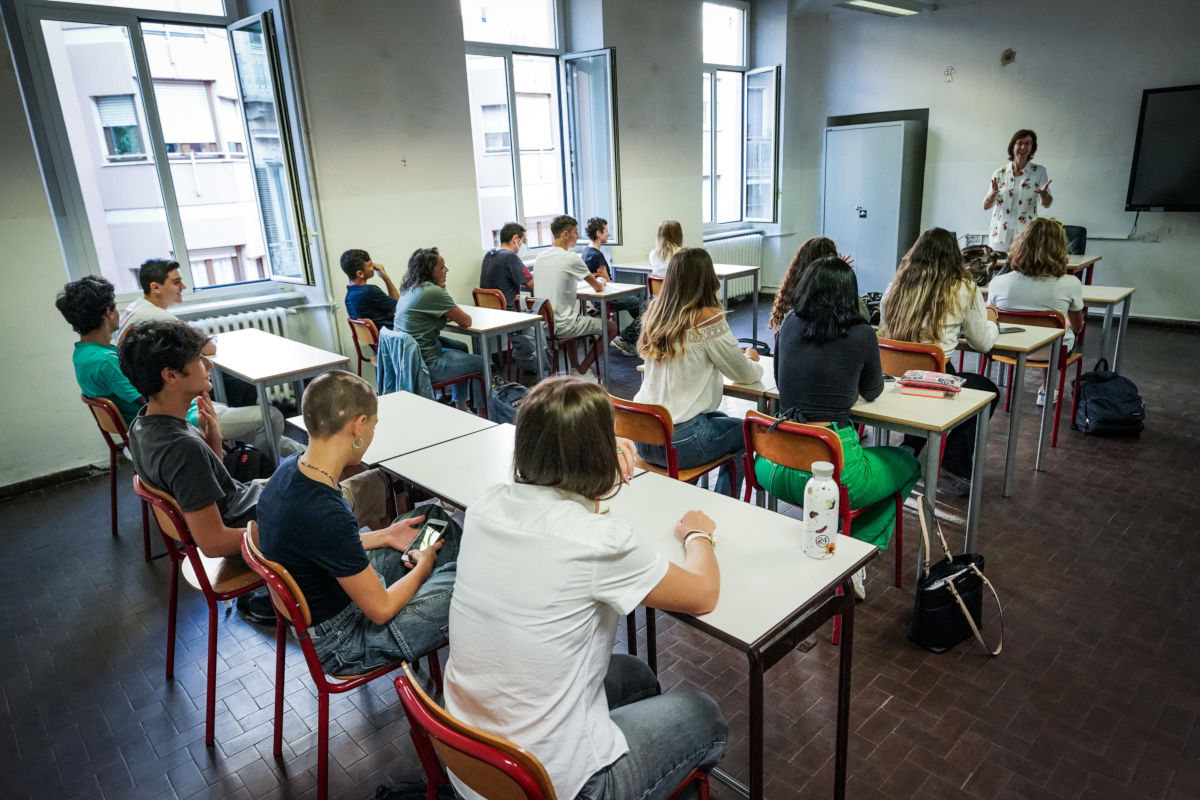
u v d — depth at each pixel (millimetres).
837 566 1556
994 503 3229
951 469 3293
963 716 2016
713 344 2578
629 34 6418
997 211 5875
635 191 6793
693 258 2555
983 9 6812
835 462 2074
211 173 4824
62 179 4109
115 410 3002
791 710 2066
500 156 6426
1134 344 5797
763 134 8117
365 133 4844
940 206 7496
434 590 1760
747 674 2238
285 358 3594
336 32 4594
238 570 2111
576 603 1129
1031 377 5043
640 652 2354
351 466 3018
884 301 3053
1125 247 6508
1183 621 2387
